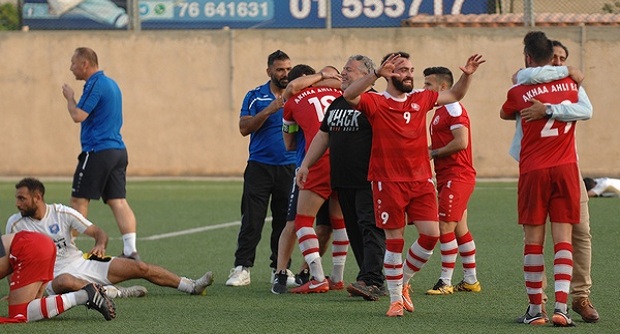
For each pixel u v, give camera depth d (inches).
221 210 1176.2
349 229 685.3
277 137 747.4
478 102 1465.3
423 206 608.4
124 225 833.5
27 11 1517.0
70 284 641.0
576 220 575.2
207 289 724.7
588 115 571.5
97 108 826.2
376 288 665.0
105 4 1504.7
